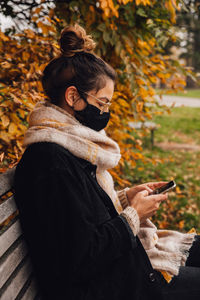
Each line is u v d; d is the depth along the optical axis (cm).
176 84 271
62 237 103
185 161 681
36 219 103
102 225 112
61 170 105
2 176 109
